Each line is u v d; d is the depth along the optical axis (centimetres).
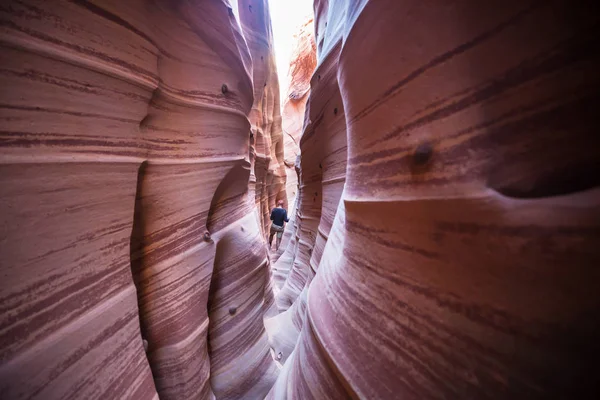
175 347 189
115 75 132
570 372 49
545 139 58
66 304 106
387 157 103
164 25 178
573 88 54
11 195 90
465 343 67
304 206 579
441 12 78
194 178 212
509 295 59
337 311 120
